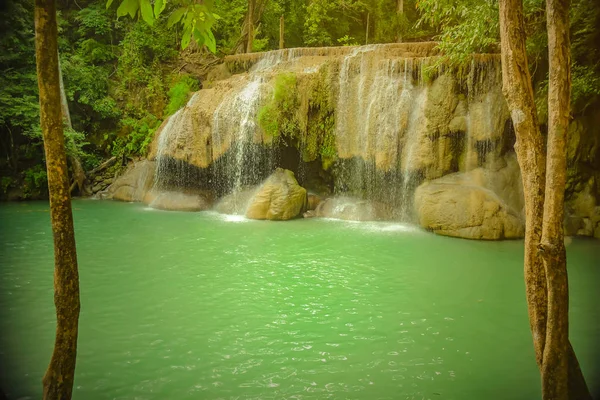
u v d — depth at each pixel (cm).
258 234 1122
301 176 1532
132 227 1194
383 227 1205
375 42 2555
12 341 548
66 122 1734
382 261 895
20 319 612
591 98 1119
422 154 1254
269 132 1413
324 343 549
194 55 2003
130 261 886
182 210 1460
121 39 2181
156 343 546
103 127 1948
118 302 677
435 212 1129
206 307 661
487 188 1171
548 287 351
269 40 2403
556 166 344
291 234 1122
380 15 2538
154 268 844
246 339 558
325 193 1516
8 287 734
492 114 1213
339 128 1405
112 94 1969
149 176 1639
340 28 2542
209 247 995
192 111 1547
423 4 1116
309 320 617
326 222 1273
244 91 1484
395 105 1307
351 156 1395
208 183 1545
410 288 744
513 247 1000
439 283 769
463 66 1220
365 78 1365
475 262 888
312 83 1414
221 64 1927
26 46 1717
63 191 303
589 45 1130
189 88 1869
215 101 1536
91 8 2116
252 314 636
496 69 1215
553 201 345
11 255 922
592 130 1151
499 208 1085
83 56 1995
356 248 991
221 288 741
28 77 1677
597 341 555
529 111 393
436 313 643
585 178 1158
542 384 358
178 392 442
